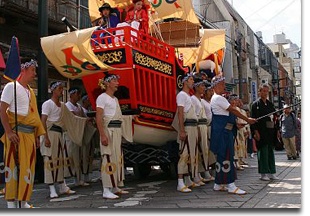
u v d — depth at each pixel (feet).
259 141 25.63
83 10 50.42
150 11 32.91
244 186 23.58
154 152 27.02
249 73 98.58
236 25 91.50
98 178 30.63
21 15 38.68
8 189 16.53
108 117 20.90
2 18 37.83
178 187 22.77
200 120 24.53
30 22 41.01
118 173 21.12
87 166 26.40
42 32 31.30
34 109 17.30
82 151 26.12
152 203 19.12
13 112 16.51
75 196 22.12
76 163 25.12
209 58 34.68
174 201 19.43
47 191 24.85
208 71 34.17
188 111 22.89
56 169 22.25
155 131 25.12
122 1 31.24
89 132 25.41
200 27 36.45
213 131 21.44
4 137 16.80
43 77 31.04
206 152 24.86
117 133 21.13
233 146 21.56
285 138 42.60
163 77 25.85
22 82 17.10
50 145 22.00
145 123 24.02
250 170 32.60
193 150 22.98
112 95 21.36
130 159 27.50
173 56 27.25
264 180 25.95
